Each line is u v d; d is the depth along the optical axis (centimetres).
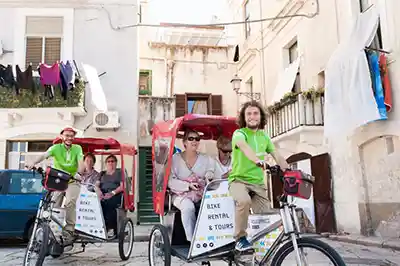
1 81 1177
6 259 704
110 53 1357
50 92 1203
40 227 515
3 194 862
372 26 865
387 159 870
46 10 1345
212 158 525
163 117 1456
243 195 416
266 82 1499
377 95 826
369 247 806
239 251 417
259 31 1558
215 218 443
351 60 859
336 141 1030
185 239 500
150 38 1712
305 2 1210
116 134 1314
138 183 1360
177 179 500
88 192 656
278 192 1296
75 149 667
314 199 1104
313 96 1054
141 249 841
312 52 1168
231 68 1773
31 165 629
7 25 1330
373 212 916
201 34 1659
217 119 516
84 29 1358
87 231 646
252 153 398
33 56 1330
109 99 1331
